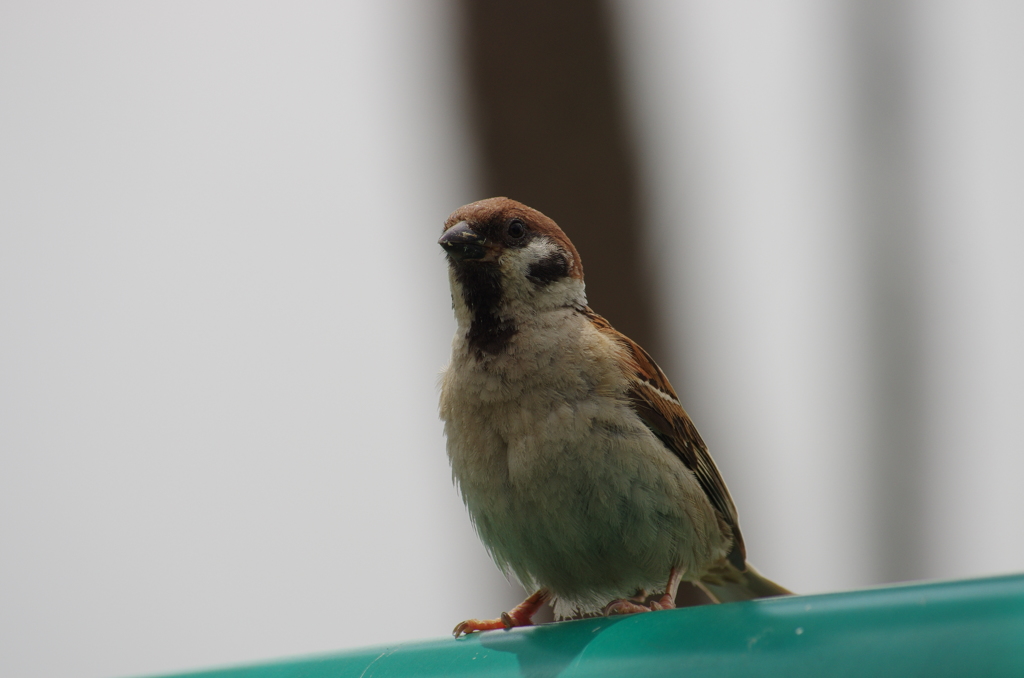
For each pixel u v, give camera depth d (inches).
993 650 180.1
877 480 613.0
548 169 459.5
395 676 239.1
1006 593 183.2
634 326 463.8
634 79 465.1
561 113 458.6
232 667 251.3
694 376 483.8
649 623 216.4
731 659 202.1
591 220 460.8
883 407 597.6
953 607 185.6
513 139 459.2
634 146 463.2
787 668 196.2
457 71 462.6
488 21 458.3
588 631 224.5
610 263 462.3
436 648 238.2
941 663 183.3
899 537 616.7
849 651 191.5
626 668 212.2
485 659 231.0
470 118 462.3
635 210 462.3
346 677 240.4
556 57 457.7
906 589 191.6
